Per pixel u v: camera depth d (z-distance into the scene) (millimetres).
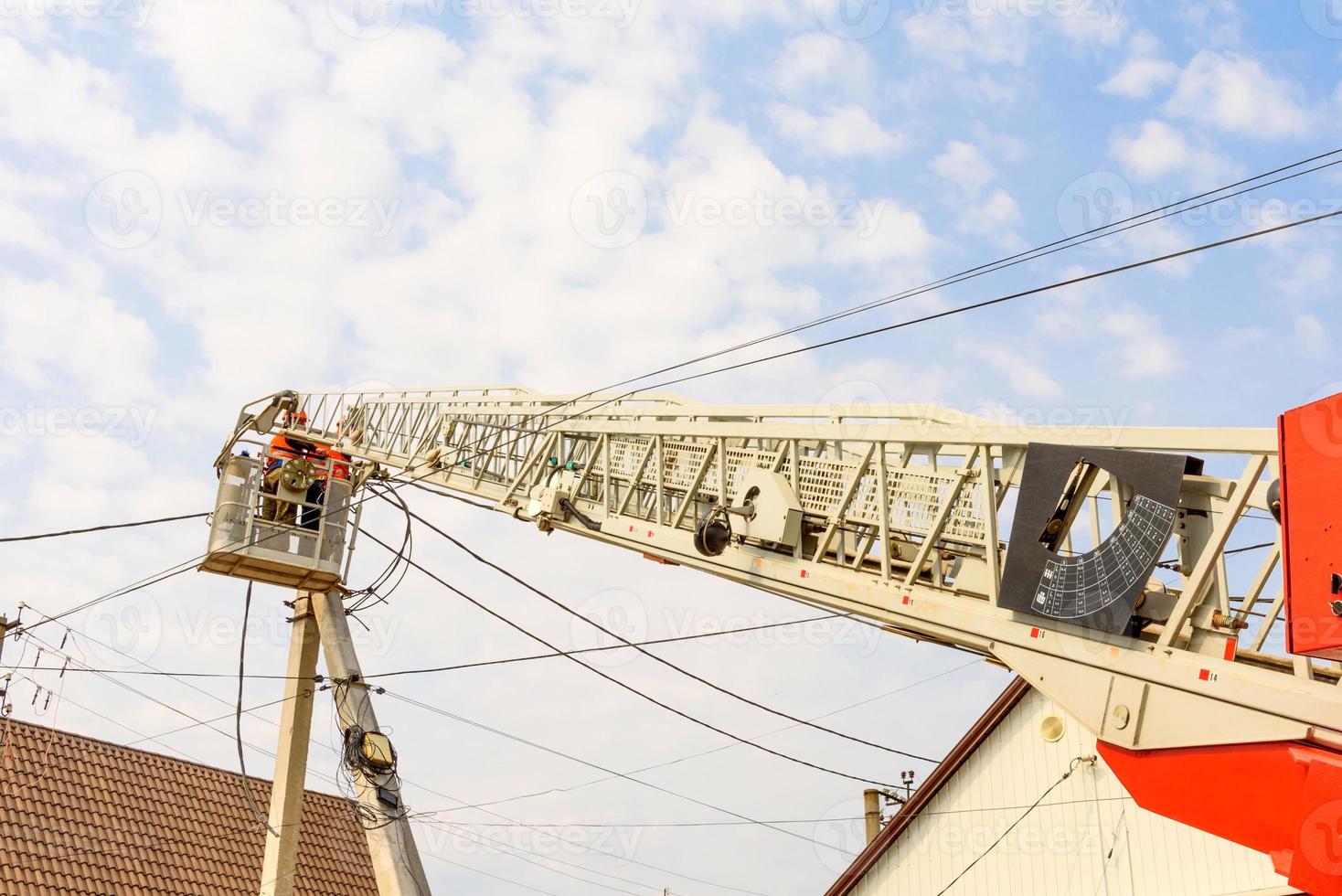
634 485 12516
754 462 11445
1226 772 7473
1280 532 7211
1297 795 7059
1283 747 7242
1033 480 8867
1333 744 7020
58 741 20125
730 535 11094
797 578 10555
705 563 11438
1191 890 13867
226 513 14242
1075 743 15492
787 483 11008
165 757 21281
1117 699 8141
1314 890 6887
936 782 16719
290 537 14531
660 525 12078
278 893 13156
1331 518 6754
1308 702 7172
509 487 14211
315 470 14797
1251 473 7758
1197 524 8195
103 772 20156
